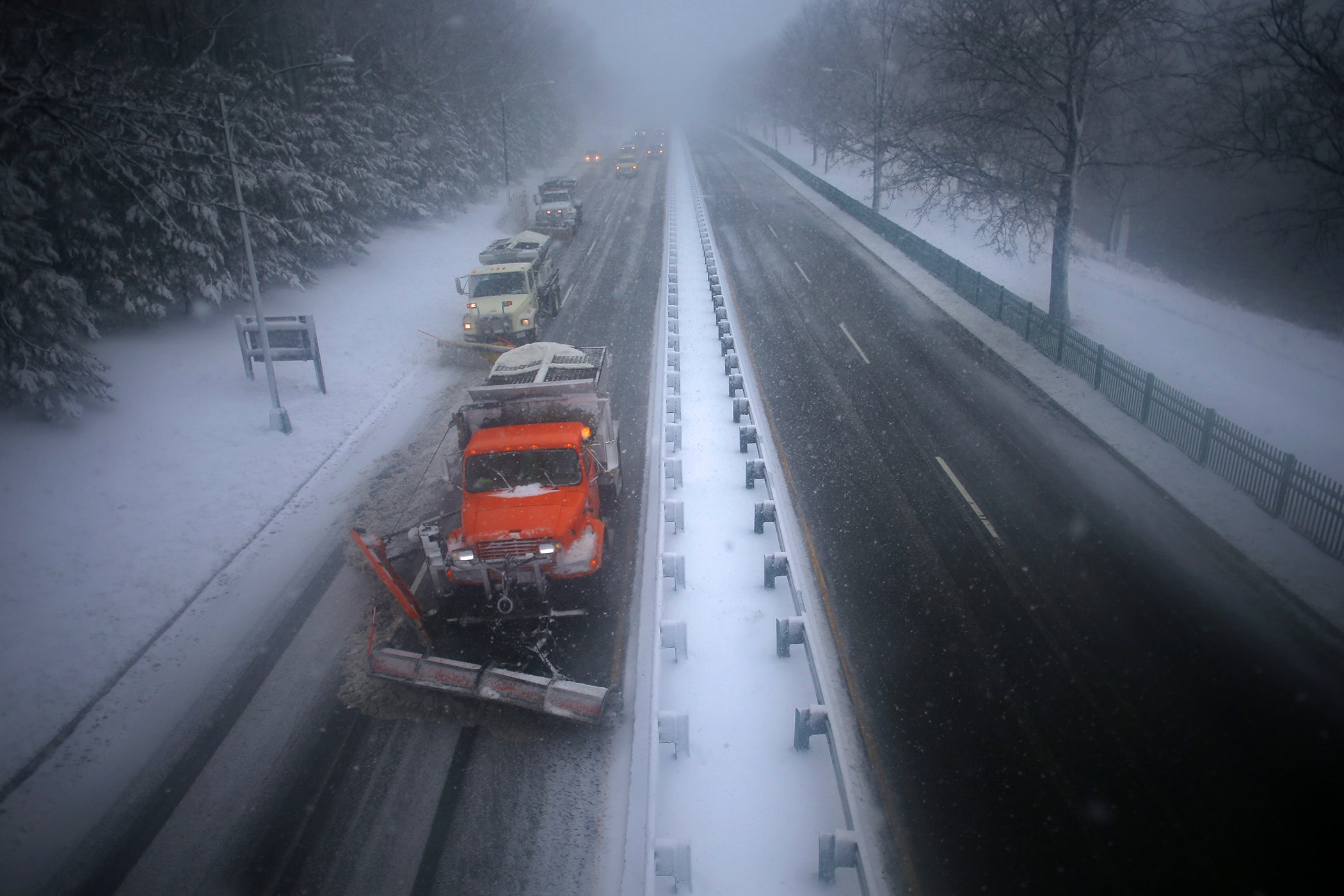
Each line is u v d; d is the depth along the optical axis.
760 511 10.73
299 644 9.06
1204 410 12.70
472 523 9.05
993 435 14.14
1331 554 10.00
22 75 12.87
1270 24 18.11
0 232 13.89
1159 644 8.37
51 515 11.63
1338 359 17.52
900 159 23.20
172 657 8.94
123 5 24.33
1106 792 6.51
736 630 8.85
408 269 28.16
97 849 6.43
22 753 7.48
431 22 45.12
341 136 29.38
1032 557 10.15
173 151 15.38
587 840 6.36
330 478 13.52
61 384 13.95
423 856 6.26
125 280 18.16
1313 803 6.32
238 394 16.34
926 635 8.66
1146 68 22.03
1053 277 20.34
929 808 6.44
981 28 19.58
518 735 7.54
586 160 68.00
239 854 6.33
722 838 6.25
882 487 12.21
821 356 18.69
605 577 10.01
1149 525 10.91
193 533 11.49
